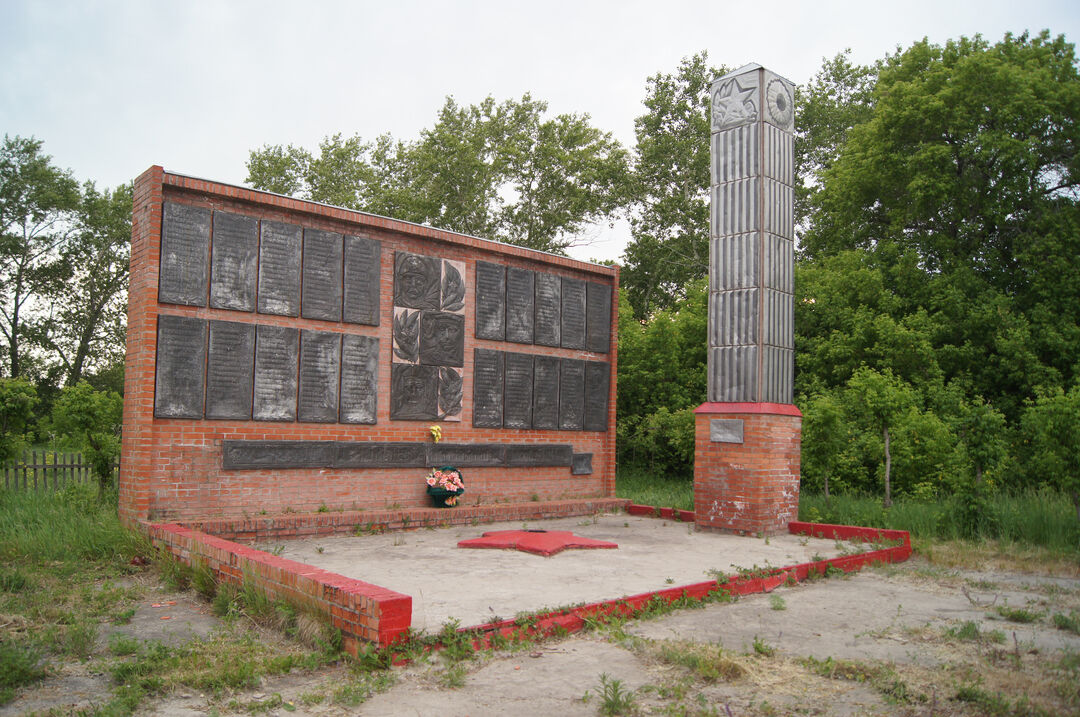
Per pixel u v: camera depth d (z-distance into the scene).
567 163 29.88
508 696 5.02
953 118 19.64
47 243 38.22
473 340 13.56
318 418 11.45
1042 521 11.78
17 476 13.42
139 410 9.83
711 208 12.98
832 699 4.99
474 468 13.45
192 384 10.24
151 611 7.19
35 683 5.21
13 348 38.03
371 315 12.13
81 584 8.15
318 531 10.85
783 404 12.50
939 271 21.06
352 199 32.47
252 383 10.79
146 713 4.72
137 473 9.74
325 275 11.65
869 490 16.39
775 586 8.59
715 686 5.23
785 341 12.63
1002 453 14.68
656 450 20.08
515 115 31.03
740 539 11.56
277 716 4.70
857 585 8.86
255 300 10.88
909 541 10.84
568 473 15.02
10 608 7.09
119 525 9.58
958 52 21.25
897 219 21.22
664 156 31.72
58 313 39.47
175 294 10.14
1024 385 18.36
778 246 12.63
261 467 10.79
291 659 5.60
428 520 12.02
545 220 30.73
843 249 23.62
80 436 12.31
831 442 13.93
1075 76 20.55
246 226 10.84
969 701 4.93
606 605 6.96
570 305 15.16
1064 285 18.91
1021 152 18.84
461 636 5.93
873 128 21.03
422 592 7.43
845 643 6.35
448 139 29.83
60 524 9.86
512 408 14.09
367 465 11.91
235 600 7.11
